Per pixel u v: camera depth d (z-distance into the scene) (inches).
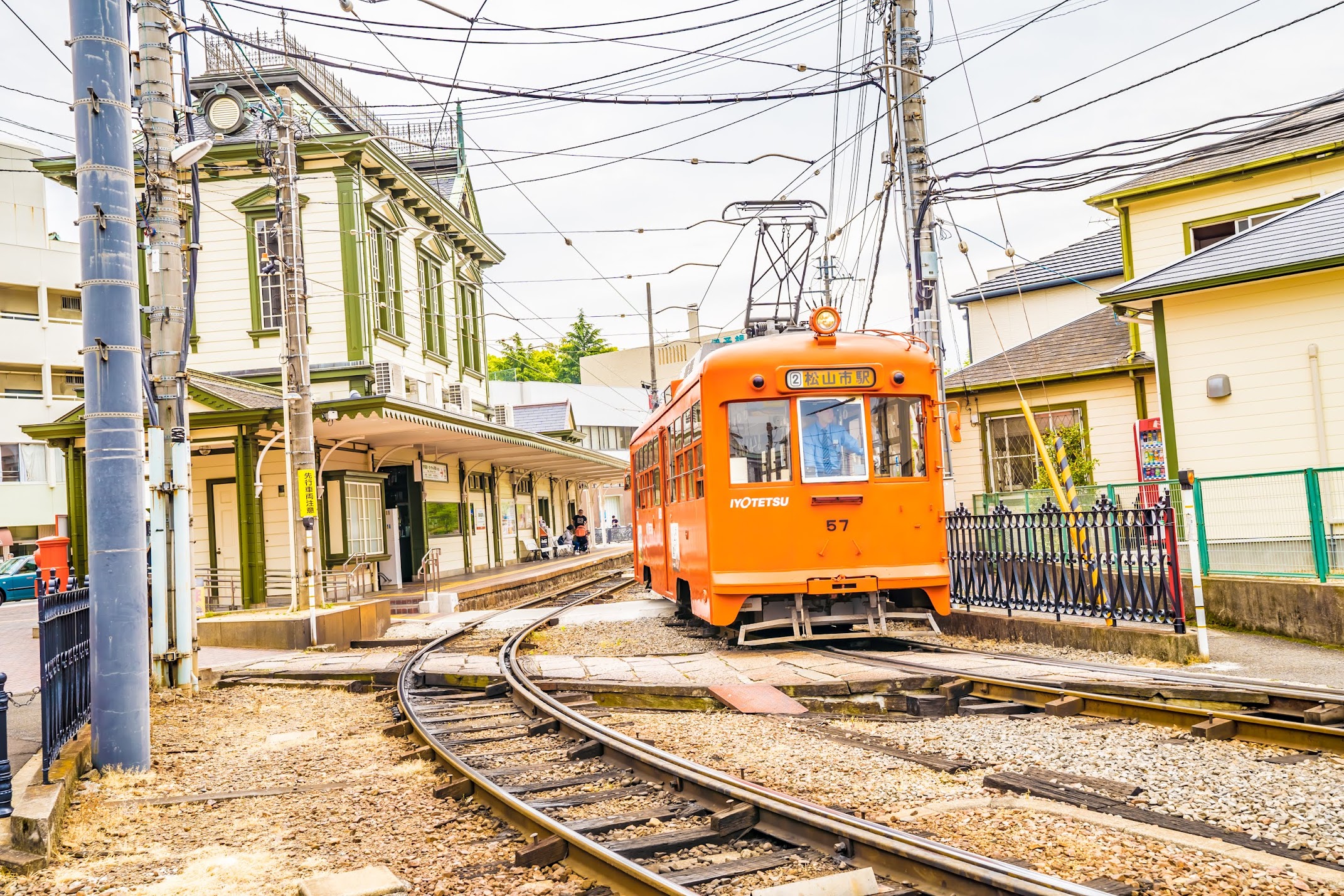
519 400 2395.4
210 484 896.3
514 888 185.2
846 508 467.5
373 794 263.0
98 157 302.4
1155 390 792.3
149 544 467.2
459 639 633.6
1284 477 458.6
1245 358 617.3
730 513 465.4
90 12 304.7
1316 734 252.2
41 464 1403.8
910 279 584.4
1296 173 716.0
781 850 196.9
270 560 885.2
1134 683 331.3
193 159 473.4
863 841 183.2
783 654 460.8
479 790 248.5
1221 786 225.0
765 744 293.6
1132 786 226.4
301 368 663.1
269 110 656.4
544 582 1109.1
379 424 820.6
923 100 582.9
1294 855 181.3
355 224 1000.2
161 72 471.8
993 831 199.3
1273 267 586.9
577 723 314.3
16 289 1428.4
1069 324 918.4
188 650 462.3
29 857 210.7
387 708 404.8
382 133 1256.2
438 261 1261.1
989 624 505.4
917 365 479.8
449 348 1296.8
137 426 307.7
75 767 273.1
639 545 826.2
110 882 201.2
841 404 474.0
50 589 284.4
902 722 325.7
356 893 181.6
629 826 214.4
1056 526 479.5
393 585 1036.5
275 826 238.8
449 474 1191.6
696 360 530.6
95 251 301.4
